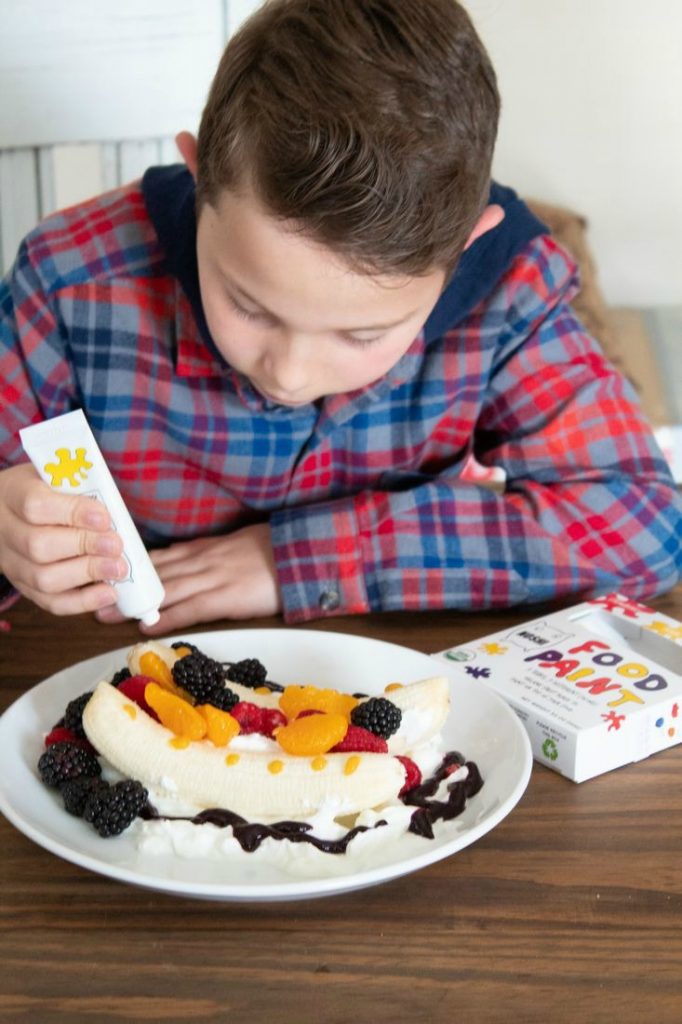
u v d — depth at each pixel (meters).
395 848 0.72
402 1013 0.59
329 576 1.12
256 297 0.87
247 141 0.83
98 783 0.73
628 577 1.17
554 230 2.18
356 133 0.80
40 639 1.06
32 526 0.90
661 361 2.16
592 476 1.24
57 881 0.70
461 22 0.89
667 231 2.25
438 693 0.83
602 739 0.83
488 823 0.68
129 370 1.26
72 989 0.61
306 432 1.27
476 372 1.29
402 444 1.30
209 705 0.78
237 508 1.34
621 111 2.16
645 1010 0.59
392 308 0.88
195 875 0.68
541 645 0.99
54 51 1.77
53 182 1.84
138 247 1.25
